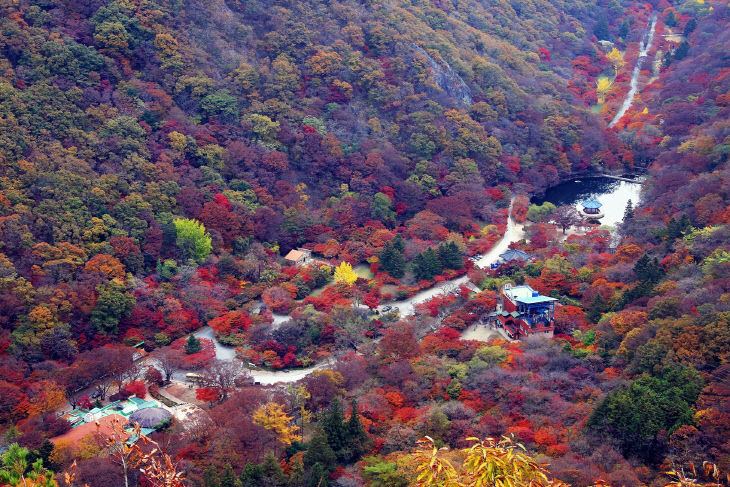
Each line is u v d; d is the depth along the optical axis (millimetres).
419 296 137750
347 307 127062
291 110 177625
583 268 136500
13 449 47406
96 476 75188
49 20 158125
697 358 92438
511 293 122438
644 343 101188
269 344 117562
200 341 117688
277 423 89000
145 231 136750
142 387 103250
